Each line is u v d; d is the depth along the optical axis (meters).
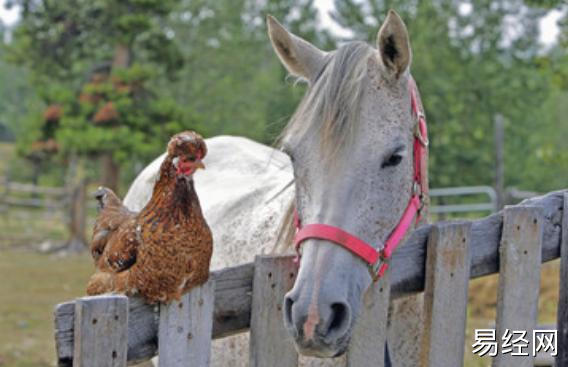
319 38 15.34
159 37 15.05
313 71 2.23
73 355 1.84
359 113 1.99
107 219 2.31
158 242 1.89
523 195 11.05
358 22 13.85
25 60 15.44
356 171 1.96
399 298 2.38
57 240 14.98
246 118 18.28
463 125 15.48
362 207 1.96
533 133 18.11
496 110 15.69
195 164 1.90
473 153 15.69
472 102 15.69
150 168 3.84
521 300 2.54
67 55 15.30
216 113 18.42
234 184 3.42
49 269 11.40
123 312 1.87
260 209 2.90
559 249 2.69
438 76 15.09
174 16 18.55
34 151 14.56
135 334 1.95
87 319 1.82
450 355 2.41
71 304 1.84
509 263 2.50
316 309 1.84
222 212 3.11
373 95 2.04
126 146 13.34
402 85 2.09
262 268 2.15
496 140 11.10
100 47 15.59
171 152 1.90
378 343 2.28
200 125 14.29
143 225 1.92
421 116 2.22
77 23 14.82
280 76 16.61
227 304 2.12
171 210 1.90
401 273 2.36
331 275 1.89
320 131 1.99
